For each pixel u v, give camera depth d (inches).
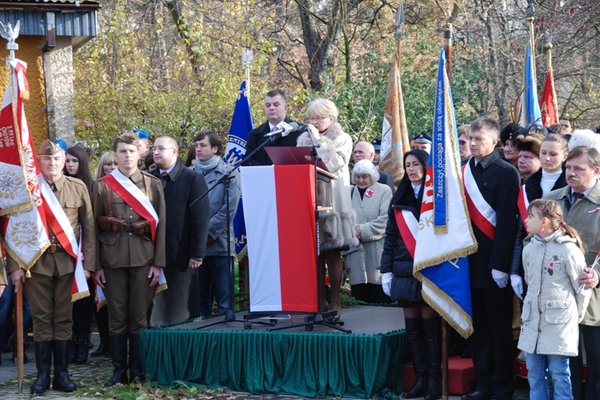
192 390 291.7
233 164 402.0
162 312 325.1
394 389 284.0
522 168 270.8
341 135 307.4
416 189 281.3
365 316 332.5
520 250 259.1
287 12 871.7
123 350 308.5
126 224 304.8
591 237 240.2
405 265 276.4
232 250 370.0
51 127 457.7
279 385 289.4
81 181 305.9
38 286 297.1
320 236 299.9
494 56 767.1
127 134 308.8
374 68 629.9
